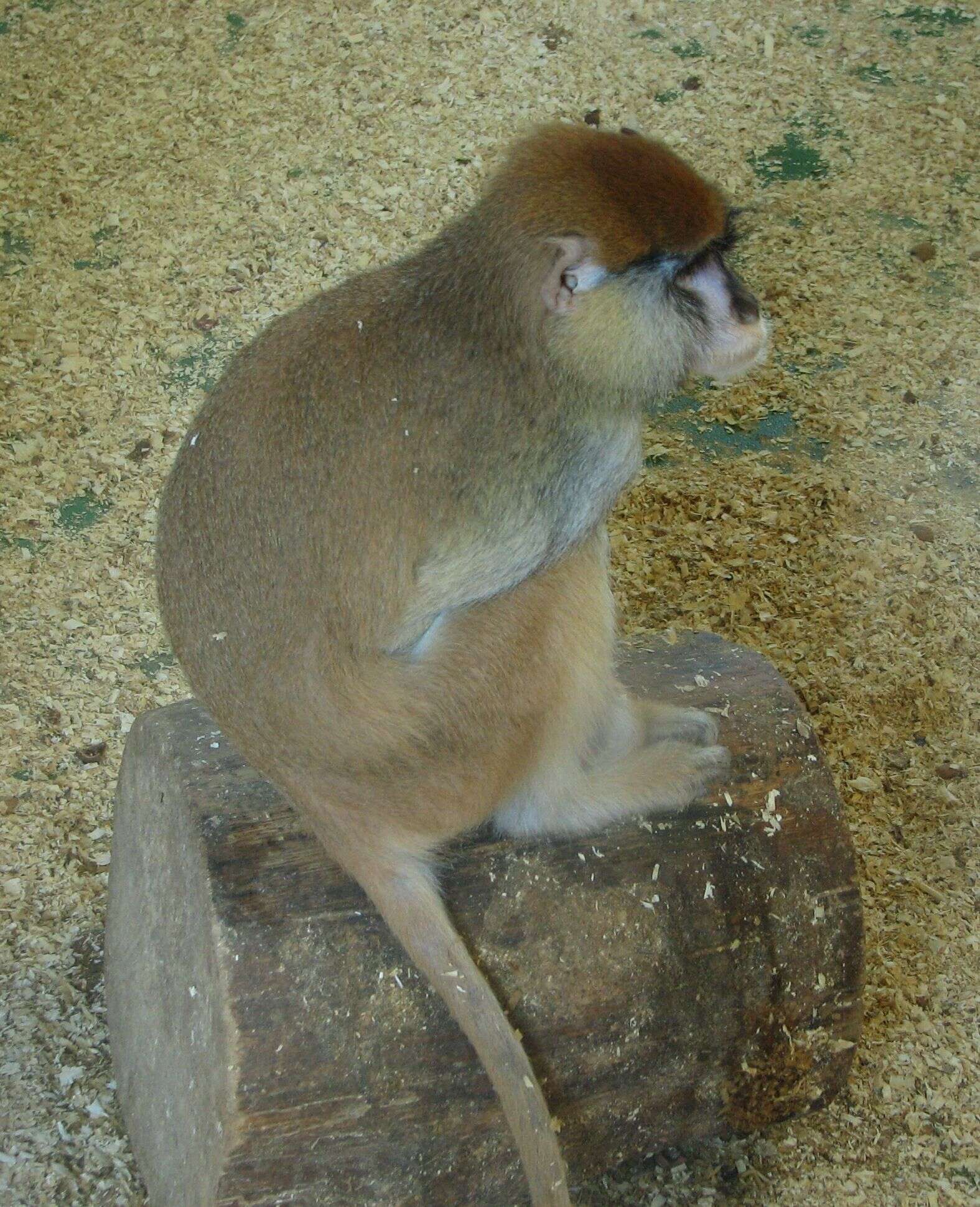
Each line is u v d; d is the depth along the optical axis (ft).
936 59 9.15
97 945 5.57
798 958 4.82
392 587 4.49
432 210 7.97
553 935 4.62
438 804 4.56
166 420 6.93
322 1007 4.46
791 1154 5.09
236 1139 4.41
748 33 9.27
